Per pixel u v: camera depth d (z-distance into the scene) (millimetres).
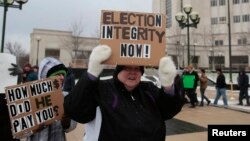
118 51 2270
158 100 2377
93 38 60156
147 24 2342
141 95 2338
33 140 3229
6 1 12453
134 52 2289
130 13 2326
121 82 2295
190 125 9242
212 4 66062
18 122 3137
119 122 2135
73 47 59250
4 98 3748
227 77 32562
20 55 64875
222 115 11391
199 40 65188
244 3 63438
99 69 2141
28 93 3189
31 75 11602
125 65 2277
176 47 62094
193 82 13602
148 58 2307
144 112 2250
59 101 3246
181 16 18500
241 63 63156
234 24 64500
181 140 7258
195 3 65438
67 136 7719
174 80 2307
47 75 3406
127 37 2299
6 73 4312
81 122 2236
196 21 18328
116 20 2307
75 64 51375
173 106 2352
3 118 3775
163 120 2404
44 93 3232
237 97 19609
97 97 2211
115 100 2217
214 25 65625
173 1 66062
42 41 61750
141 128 2146
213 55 64562
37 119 3174
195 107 13750
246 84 14453
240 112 12258
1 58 4312
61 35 62062
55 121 3207
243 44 62781
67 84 5633
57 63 3428
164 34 2350
